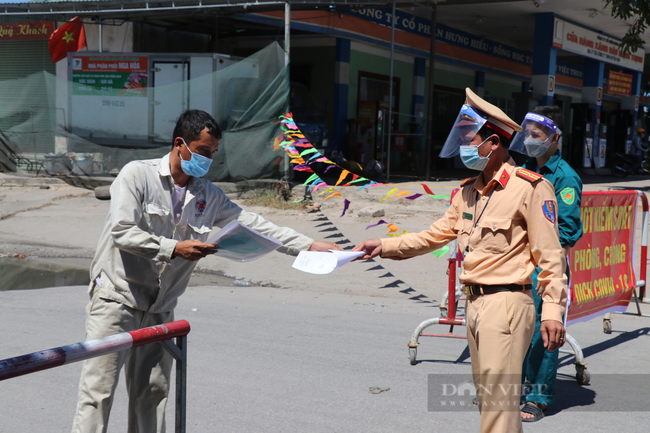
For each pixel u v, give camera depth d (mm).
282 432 3447
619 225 5270
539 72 19453
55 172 14109
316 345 5055
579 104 23000
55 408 3807
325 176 16438
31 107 14445
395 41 20297
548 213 2596
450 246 4691
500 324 2588
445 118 23891
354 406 3822
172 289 2789
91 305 2693
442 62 22484
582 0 17562
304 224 10438
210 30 18156
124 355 2672
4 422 3592
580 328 5840
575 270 4633
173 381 4289
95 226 10562
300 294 7062
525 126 3723
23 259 8719
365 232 9828
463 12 19797
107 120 14148
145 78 14031
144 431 2838
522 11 19156
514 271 2631
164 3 13609
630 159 21781
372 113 19656
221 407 3787
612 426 3592
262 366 4527
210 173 12930
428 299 6875
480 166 2709
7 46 16953
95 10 14133
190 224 2766
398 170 21297
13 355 4648
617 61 23422
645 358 4891
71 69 14477
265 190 12570
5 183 13773
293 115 15734
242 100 13086
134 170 2619
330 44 19172
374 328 5613
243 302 6551
